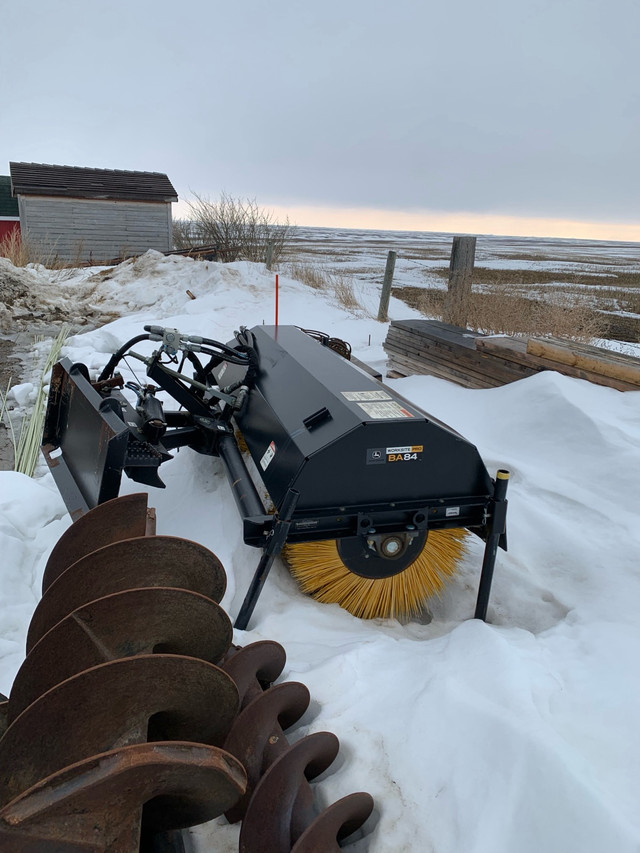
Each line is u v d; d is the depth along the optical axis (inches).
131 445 145.7
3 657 116.3
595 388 210.4
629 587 133.6
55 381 170.1
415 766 90.2
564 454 187.8
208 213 744.3
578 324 319.9
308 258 1020.5
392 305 549.6
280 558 150.6
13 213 913.5
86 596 97.7
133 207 859.4
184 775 67.4
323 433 122.9
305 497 119.3
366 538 128.7
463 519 130.0
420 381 272.7
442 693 99.4
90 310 494.3
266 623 125.6
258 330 196.2
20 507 163.3
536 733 86.8
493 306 343.6
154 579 100.9
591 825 74.2
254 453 146.0
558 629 125.1
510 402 218.8
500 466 188.5
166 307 500.1
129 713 76.1
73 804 62.6
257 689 100.3
